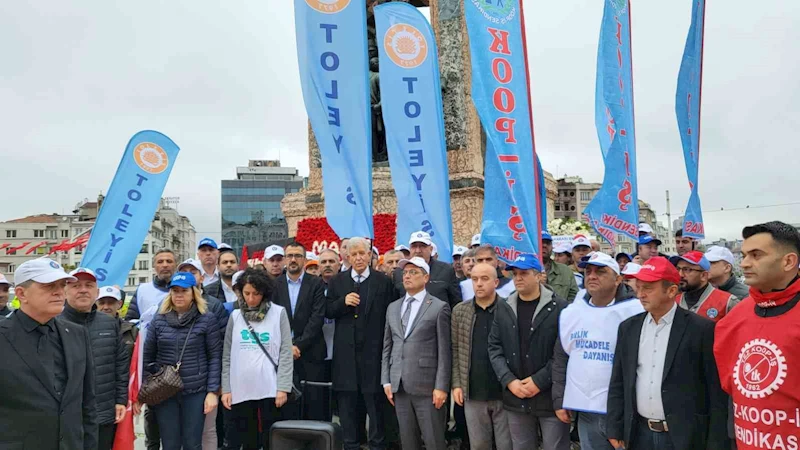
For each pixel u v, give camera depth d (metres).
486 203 7.37
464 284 8.43
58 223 94.62
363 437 8.17
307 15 8.62
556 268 8.79
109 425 6.04
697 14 9.59
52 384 4.73
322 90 8.55
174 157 9.51
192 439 6.67
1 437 4.49
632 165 8.95
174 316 6.82
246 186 116.94
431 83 9.29
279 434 5.30
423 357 6.75
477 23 7.51
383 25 9.43
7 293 8.10
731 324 4.03
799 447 3.53
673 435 4.47
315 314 7.62
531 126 7.54
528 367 5.93
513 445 6.04
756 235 3.81
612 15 8.99
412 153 9.20
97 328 6.00
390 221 14.19
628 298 5.44
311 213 15.50
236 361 6.88
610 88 8.88
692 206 9.41
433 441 6.73
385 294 7.69
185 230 118.94
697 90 9.62
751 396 3.73
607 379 5.25
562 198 88.38
